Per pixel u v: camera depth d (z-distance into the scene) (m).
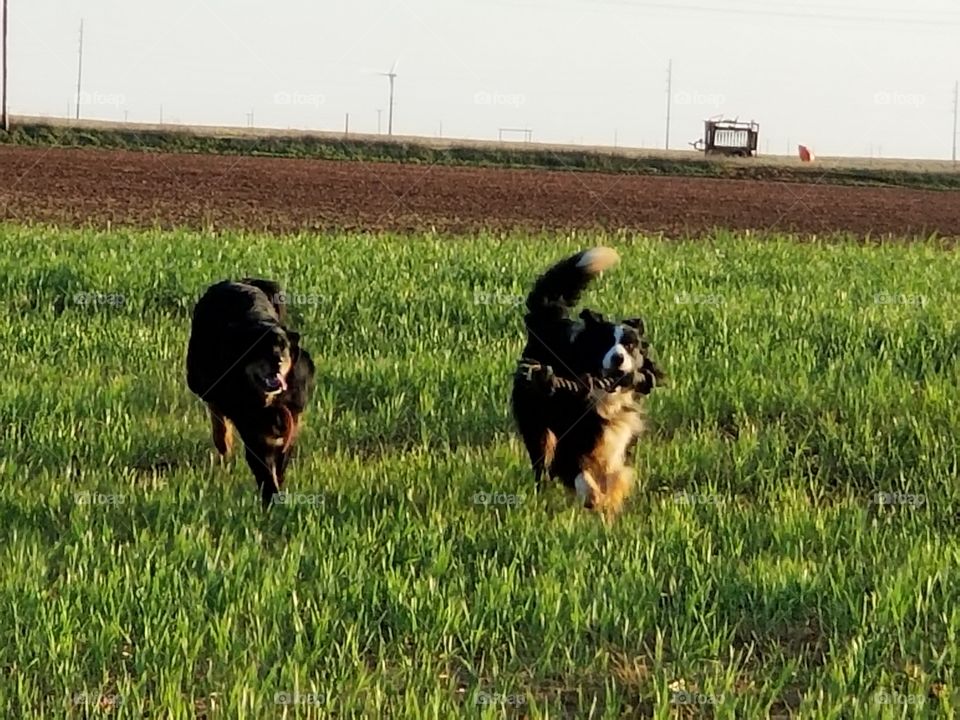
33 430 9.85
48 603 6.33
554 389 8.53
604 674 5.98
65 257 17.72
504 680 5.77
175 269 16.62
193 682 5.70
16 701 5.45
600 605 6.55
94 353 12.60
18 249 18.75
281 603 6.39
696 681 5.88
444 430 10.24
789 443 10.09
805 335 13.55
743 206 37.94
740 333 13.50
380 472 9.10
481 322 14.15
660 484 9.29
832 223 33.56
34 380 11.29
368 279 16.55
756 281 17.75
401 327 13.86
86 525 7.65
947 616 6.57
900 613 6.55
